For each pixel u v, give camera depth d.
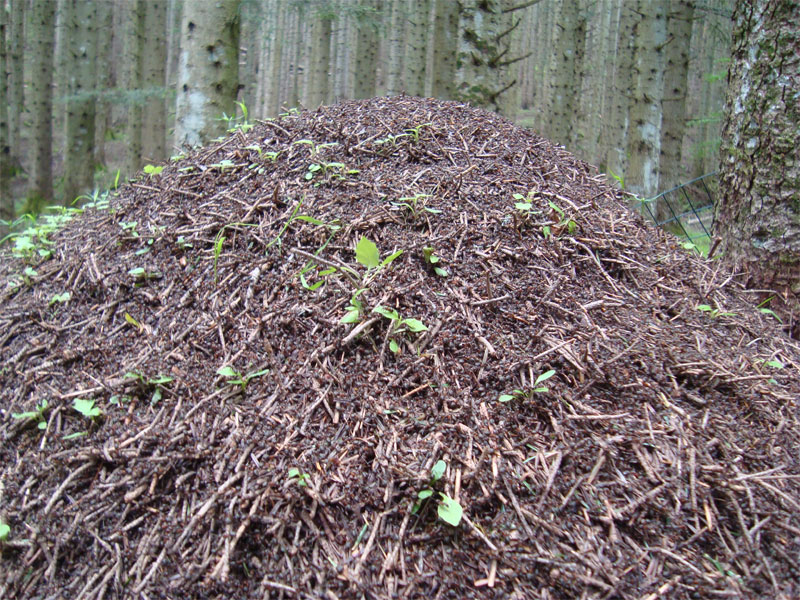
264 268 2.46
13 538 1.80
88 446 1.93
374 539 1.67
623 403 2.00
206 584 1.59
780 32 2.77
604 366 2.08
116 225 2.98
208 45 5.21
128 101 8.34
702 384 2.12
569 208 2.86
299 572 1.61
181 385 2.07
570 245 2.66
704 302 2.68
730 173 3.11
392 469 1.78
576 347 2.16
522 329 2.24
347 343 2.15
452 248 2.51
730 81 3.12
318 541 1.67
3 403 2.21
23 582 1.71
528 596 1.55
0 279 2.90
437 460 1.82
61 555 1.74
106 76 13.11
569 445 1.84
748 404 2.07
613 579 1.55
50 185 11.38
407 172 2.96
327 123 3.31
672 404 2.01
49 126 11.23
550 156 3.40
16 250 2.97
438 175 2.93
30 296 2.70
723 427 1.96
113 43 17.25
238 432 1.89
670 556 1.61
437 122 3.40
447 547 1.67
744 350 2.40
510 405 1.99
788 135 2.79
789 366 2.40
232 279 2.45
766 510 1.71
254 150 3.18
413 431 1.91
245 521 1.66
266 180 2.93
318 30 12.98
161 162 3.52
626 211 3.14
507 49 5.26
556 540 1.64
